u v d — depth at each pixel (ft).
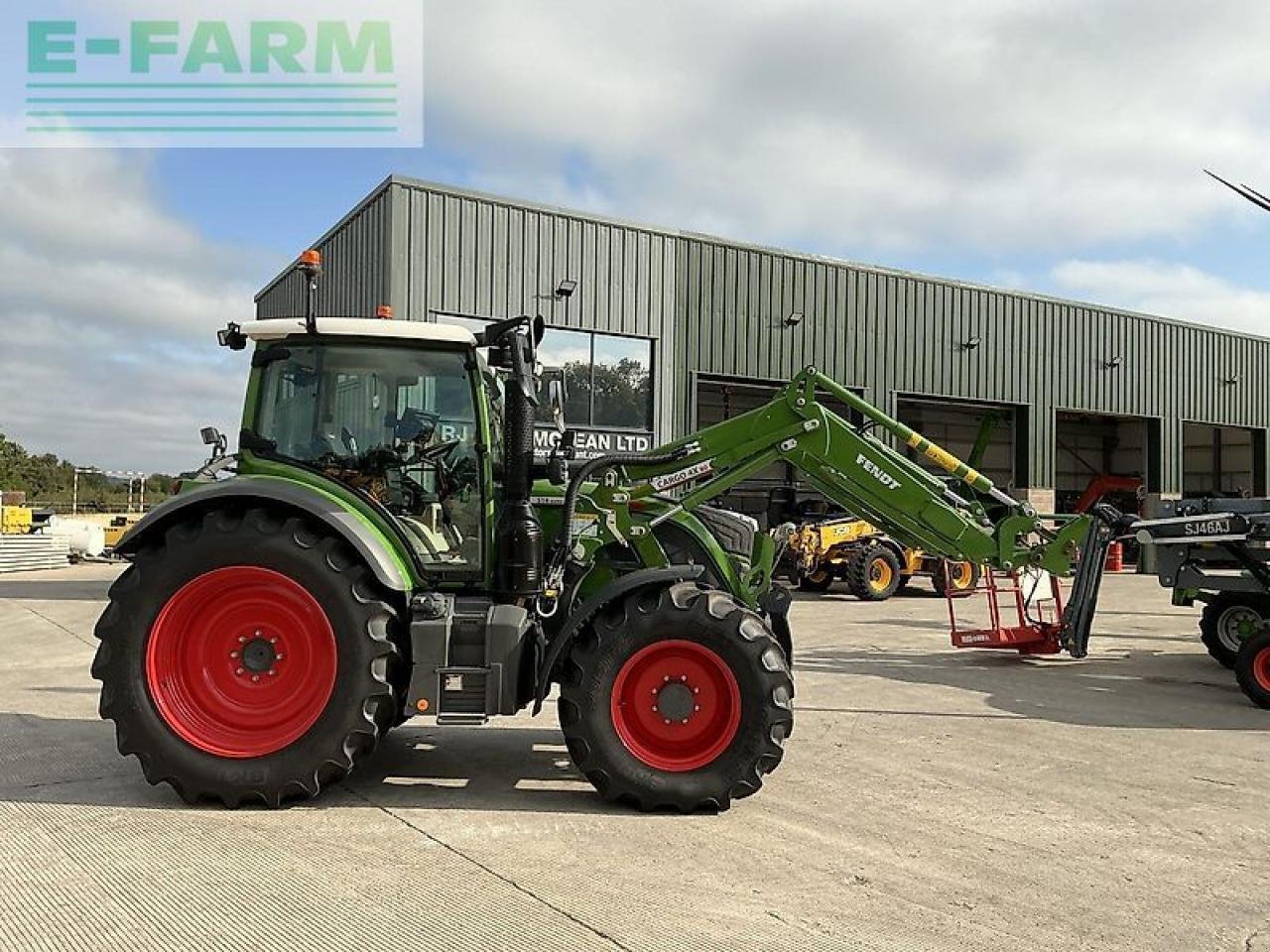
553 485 17.92
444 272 48.60
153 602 14.74
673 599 15.05
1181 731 20.90
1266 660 23.25
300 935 10.34
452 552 16.26
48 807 14.66
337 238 54.24
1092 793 16.14
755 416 19.70
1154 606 49.21
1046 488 73.61
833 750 18.89
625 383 54.90
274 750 14.56
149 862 12.43
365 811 14.61
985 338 70.13
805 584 55.01
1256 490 89.81
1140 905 11.50
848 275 63.46
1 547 63.52
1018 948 10.29
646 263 55.36
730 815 14.69
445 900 11.28
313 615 14.73
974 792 16.10
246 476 16.08
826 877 12.24
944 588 51.19
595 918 10.82
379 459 16.42
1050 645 29.96
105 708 14.69
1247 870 12.73
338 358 16.40
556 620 16.84
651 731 14.93
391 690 14.92
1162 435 81.05
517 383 15.96
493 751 18.29
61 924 10.58
